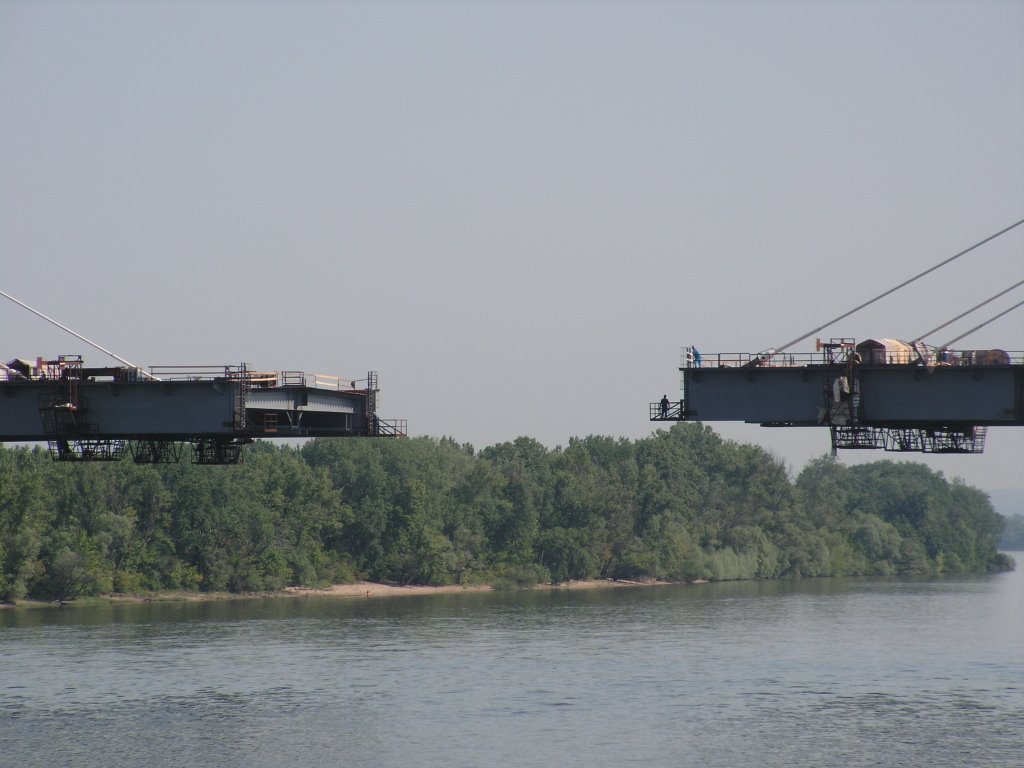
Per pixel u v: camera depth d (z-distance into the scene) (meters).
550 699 143.50
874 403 124.69
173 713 135.38
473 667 168.62
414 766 112.25
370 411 142.00
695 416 128.50
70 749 118.69
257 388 131.88
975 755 116.00
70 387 131.12
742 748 118.56
